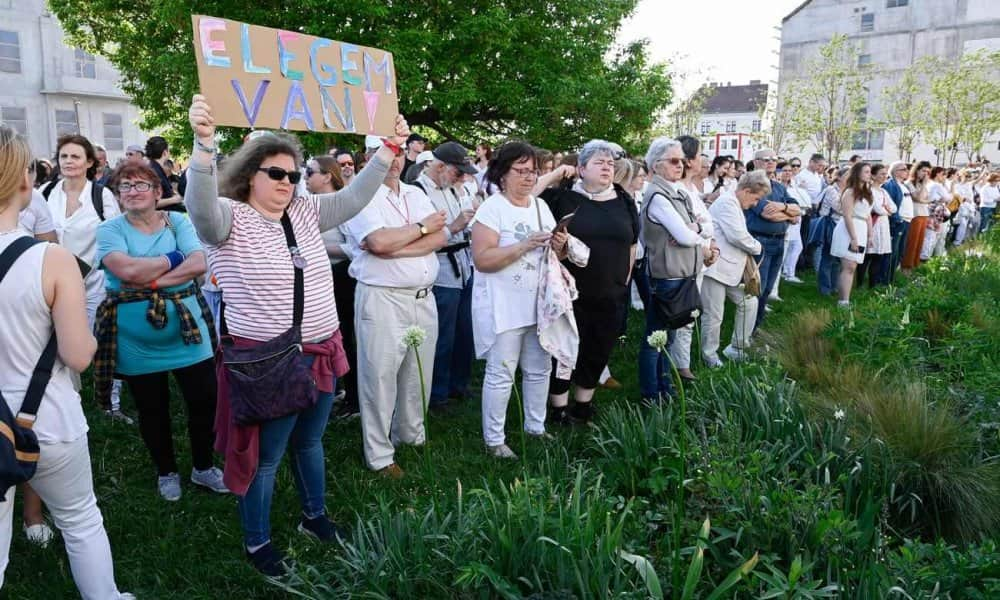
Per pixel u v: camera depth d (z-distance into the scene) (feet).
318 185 15.61
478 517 9.11
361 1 44.32
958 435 11.88
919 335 18.79
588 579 7.60
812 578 8.37
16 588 9.53
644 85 56.13
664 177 16.11
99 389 11.79
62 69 109.70
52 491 7.84
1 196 7.16
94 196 15.35
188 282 12.18
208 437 12.52
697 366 17.33
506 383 13.75
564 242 13.53
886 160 157.89
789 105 140.77
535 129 51.26
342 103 10.88
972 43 155.12
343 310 16.15
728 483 9.33
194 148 8.64
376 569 8.26
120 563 10.17
